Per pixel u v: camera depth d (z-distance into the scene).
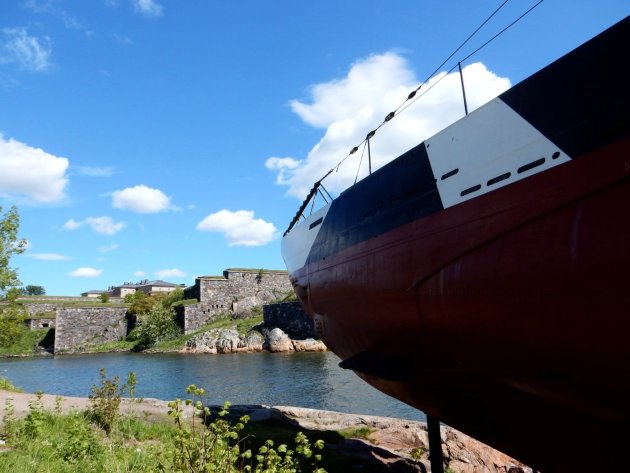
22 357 50.66
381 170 6.93
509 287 4.30
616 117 3.74
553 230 3.98
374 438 10.17
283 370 30.48
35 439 6.97
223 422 4.31
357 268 7.02
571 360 3.90
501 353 4.64
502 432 5.68
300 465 7.67
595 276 3.58
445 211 5.33
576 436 4.62
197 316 56.38
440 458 7.44
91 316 58.84
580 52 4.13
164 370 32.97
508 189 4.54
